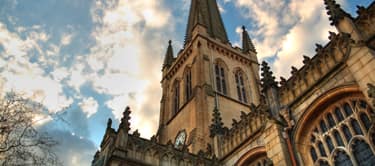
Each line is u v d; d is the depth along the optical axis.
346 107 23.22
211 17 81.88
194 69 59.53
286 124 26.20
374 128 20.50
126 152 26.88
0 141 18.34
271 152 25.80
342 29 24.91
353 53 22.73
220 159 32.84
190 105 53.44
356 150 21.39
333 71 24.30
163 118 61.25
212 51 65.19
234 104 54.22
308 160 24.17
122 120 29.53
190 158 31.09
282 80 29.23
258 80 65.56
